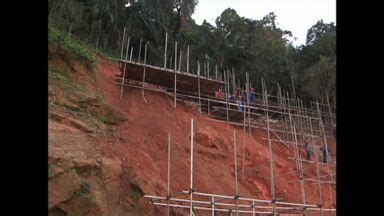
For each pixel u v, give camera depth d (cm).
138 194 1608
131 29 3616
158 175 1803
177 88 2516
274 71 4206
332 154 3241
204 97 2634
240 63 4125
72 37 2495
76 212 1374
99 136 1727
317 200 2509
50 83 1772
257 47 4319
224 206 1916
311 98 4097
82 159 1487
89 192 1425
